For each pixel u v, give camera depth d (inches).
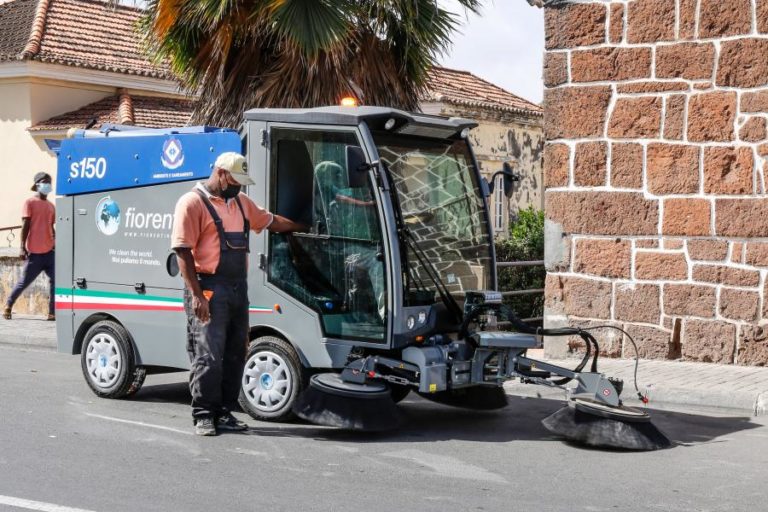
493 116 913.5
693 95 430.3
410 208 322.3
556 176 458.9
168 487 249.4
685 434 324.2
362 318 316.2
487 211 351.6
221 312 309.4
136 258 359.6
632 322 445.4
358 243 316.5
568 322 458.6
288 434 313.7
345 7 491.5
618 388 309.7
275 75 510.0
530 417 350.3
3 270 657.0
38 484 249.6
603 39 446.6
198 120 539.2
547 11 457.7
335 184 319.9
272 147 330.3
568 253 457.4
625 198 444.5
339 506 235.0
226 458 281.4
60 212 378.9
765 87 416.5
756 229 419.2
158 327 354.9
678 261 435.2
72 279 376.2
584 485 258.1
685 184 432.5
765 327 419.8
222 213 309.6
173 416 341.1
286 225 324.5
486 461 283.1
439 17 522.6
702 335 431.8
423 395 361.1
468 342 323.9
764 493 252.8
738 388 374.6
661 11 434.3
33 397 369.1
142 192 358.0
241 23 505.4
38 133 885.8
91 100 925.8
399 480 260.4
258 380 331.3
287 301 327.0
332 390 306.8
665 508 238.5
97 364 370.0
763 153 418.0
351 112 315.6
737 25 420.8
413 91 547.2
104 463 272.5
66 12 971.9
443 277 328.5
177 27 519.5
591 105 450.0
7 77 890.7
